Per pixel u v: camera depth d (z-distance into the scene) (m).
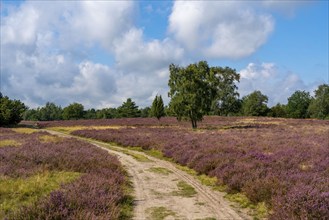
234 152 18.17
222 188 12.22
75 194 8.74
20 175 11.80
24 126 66.56
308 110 116.75
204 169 15.27
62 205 7.78
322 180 9.70
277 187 9.69
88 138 40.47
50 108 152.62
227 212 9.06
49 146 21.34
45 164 13.99
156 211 9.15
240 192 11.19
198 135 32.22
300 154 16.31
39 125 71.88
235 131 40.00
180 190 11.96
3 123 64.88
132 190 11.92
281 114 123.69
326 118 99.94
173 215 8.77
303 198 7.88
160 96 76.25
